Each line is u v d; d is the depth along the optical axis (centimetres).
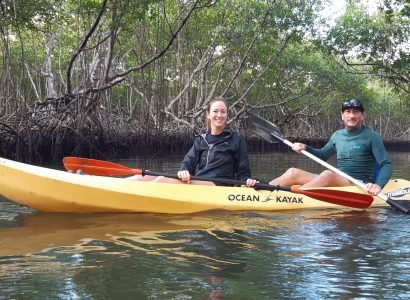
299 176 502
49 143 1127
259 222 397
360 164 499
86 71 1201
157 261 283
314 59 2445
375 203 489
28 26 1173
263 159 1412
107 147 1359
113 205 421
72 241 325
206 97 2095
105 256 291
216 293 234
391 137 3603
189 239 335
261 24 1667
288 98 2566
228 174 468
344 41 1766
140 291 235
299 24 1745
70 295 229
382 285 247
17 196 412
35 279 249
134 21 1115
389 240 339
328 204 475
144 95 1531
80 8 1184
